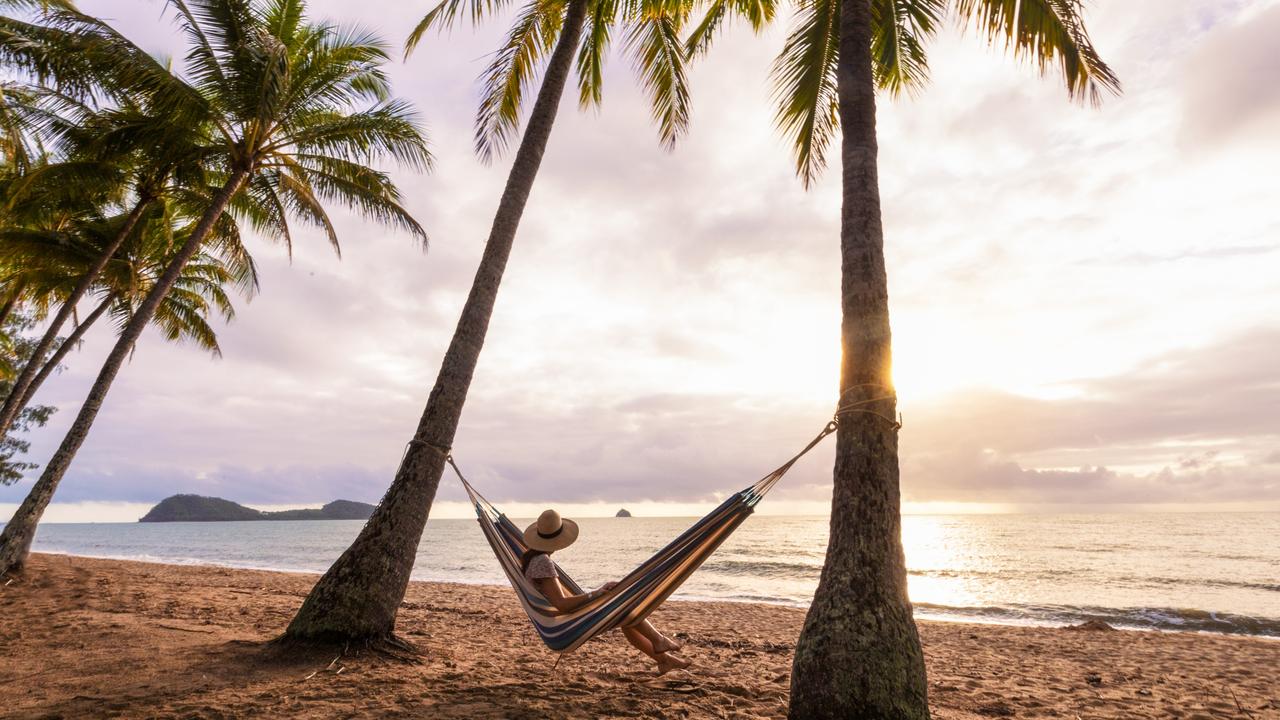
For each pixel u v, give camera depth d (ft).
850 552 13.07
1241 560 100.12
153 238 47.98
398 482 19.74
